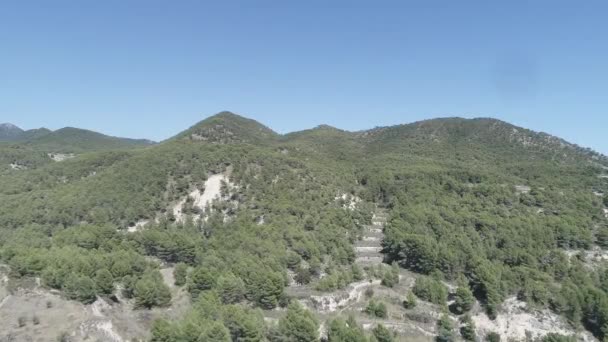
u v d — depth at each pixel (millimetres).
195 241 151375
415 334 117438
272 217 171000
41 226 179750
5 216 190125
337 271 139125
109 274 109875
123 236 160250
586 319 130875
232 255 134375
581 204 194000
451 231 167375
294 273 136375
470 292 130375
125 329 97062
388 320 121312
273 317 109625
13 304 103625
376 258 162875
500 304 132125
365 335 101125
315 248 146125
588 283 142750
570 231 167125
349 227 176750
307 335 95250
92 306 103562
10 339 89625
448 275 149250
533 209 190250
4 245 153125
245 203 188500
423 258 151375
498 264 148000
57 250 130000
